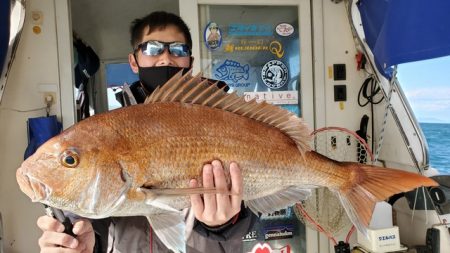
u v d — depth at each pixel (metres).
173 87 1.28
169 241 1.19
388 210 2.82
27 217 3.12
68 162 1.11
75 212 1.13
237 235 1.49
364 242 2.84
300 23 3.55
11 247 3.09
